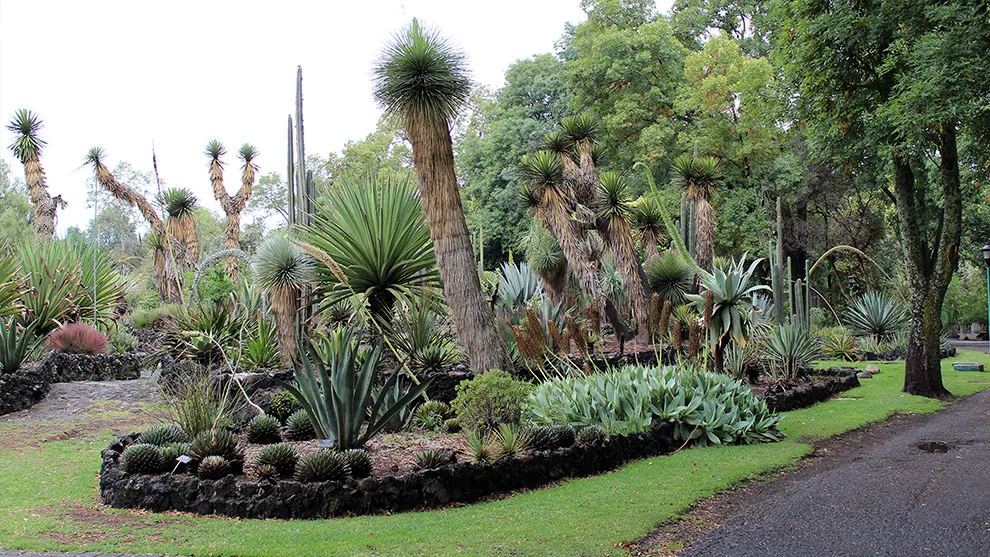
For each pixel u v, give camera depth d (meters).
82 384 11.00
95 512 5.18
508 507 5.39
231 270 16.11
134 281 21.38
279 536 4.61
